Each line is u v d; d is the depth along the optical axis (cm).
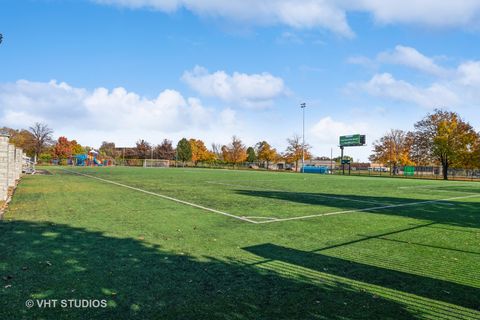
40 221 836
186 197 1426
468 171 4841
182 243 647
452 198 1677
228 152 8131
